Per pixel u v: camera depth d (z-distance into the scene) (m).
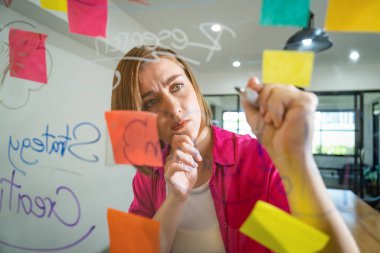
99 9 0.31
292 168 0.25
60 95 0.35
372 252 0.27
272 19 0.26
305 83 0.25
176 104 0.30
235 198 0.33
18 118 0.36
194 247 0.34
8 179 0.36
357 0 0.24
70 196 0.34
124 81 0.30
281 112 0.25
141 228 0.30
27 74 0.35
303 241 0.24
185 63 0.31
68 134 0.34
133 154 0.28
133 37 0.32
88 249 0.35
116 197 0.35
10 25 0.36
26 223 0.36
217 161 0.34
